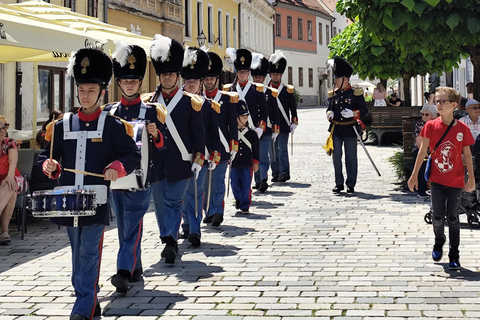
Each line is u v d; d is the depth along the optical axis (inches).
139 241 251.4
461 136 264.2
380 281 247.9
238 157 391.9
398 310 213.9
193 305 225.6
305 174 577.9
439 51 658.8
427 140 267.9
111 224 382.0
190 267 276.5
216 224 357.7
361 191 470.9
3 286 255.1
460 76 960.3
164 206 289.7
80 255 212.4
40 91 746.2
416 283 244.4
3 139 346.3
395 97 983.0
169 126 281.1
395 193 457.4
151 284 252.7
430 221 352.2
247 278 256.8
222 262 283.0
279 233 338.0
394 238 318.7
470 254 285.1
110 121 212.4
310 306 220.2
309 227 350.6
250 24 2028.8
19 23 342.6
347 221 363.6
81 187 208.7
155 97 284.7
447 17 405.4
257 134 401.4
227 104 350.3
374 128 826.2
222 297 233.8
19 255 309.6
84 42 385.7
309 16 2861.7
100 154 210.4
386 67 820.6
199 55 307.1
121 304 229.0
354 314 210.8
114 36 451.8
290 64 2704.2
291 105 523.5
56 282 260.8
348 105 463.5
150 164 243.4
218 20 1649.9
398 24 406.3
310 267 270.7
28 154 381.7
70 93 826.8
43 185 390.9
